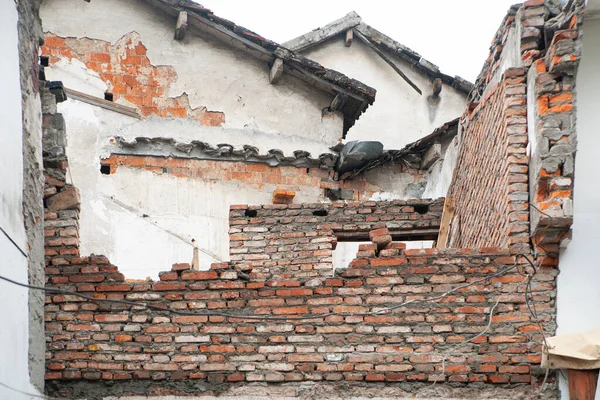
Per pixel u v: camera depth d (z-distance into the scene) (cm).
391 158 1797
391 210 1287
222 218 1681
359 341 984
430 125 2164
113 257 1620
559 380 950
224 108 1783
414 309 990
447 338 978
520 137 1022
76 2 1780
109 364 986
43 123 1062
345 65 2142
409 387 969
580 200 971
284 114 1805
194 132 1756
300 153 1747
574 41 976
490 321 964
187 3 1759
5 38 925
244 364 983
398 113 2155
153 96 1761
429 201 1296
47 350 988
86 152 1681
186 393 978
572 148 972
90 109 1716
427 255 1007
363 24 2150
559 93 987
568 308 966
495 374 962
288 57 1780
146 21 1789
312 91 1828
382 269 1006
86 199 1642
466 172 1243
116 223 1641
